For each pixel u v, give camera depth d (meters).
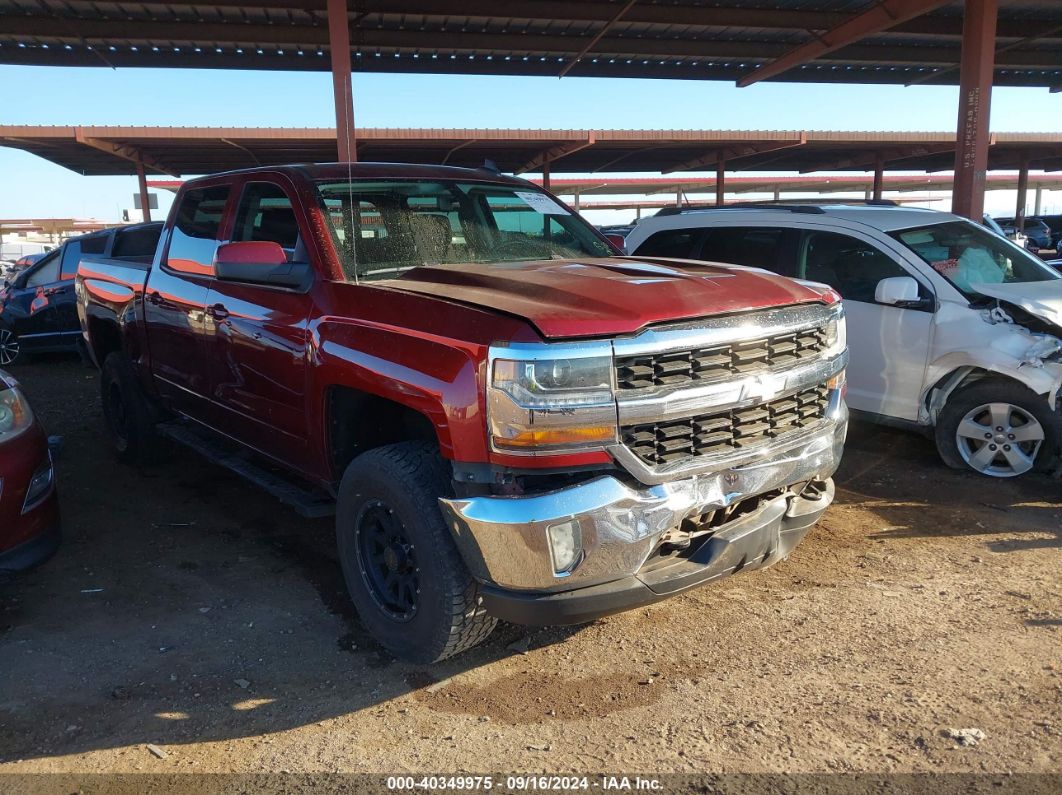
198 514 5.10
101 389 6.27
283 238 4.02
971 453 5.67
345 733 2.90
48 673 3.29
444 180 4.35
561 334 2.67
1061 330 5.24
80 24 15.09
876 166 31.33
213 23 15.55
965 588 3.96
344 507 3.41
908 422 5.88
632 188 44.50
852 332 6.09
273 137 22.30
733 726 2.90
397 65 18.02
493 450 2.74
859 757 2.71
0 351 11.66
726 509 3.07
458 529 2.83
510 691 3.16
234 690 3.18
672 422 2.88
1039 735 2.80
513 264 3.83
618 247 4.79
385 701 3.10
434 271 3.55
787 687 3.14
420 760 2.74
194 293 4.56
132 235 11.12
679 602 3.89
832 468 3.52
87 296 6.12
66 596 3.98
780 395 3.15
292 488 4.08
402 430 3.72
